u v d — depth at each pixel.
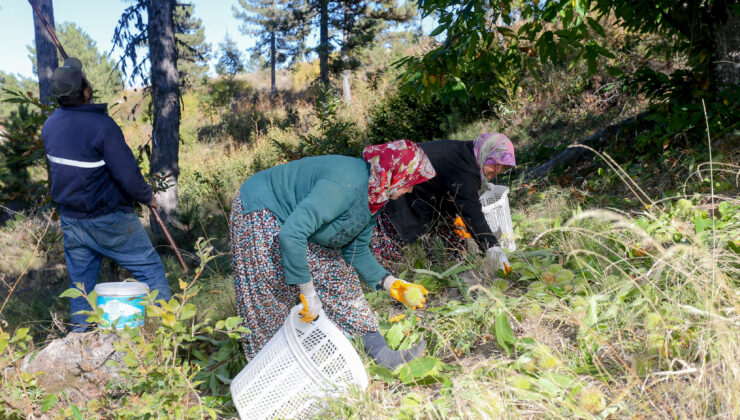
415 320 2.97
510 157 3.42
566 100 10.05
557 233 3.84
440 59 5.05
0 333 2.48
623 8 5.76
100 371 2.91
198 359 3.26
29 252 7.89
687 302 2.41
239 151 18.22
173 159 9.88
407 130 13.08
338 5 21.59
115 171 3.45
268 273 2.51
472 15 4.50
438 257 3.84
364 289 3.74
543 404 1.95
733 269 2.41
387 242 3.94
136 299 3.13
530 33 4.68
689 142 5.35
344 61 21.92
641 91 5.98
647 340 2.17
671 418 1.77
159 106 9.84
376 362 2.69
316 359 2.37
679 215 3.59
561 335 2.61
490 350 2.67
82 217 3.51
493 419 1.89
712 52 5.55
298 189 2.45
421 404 2.17
